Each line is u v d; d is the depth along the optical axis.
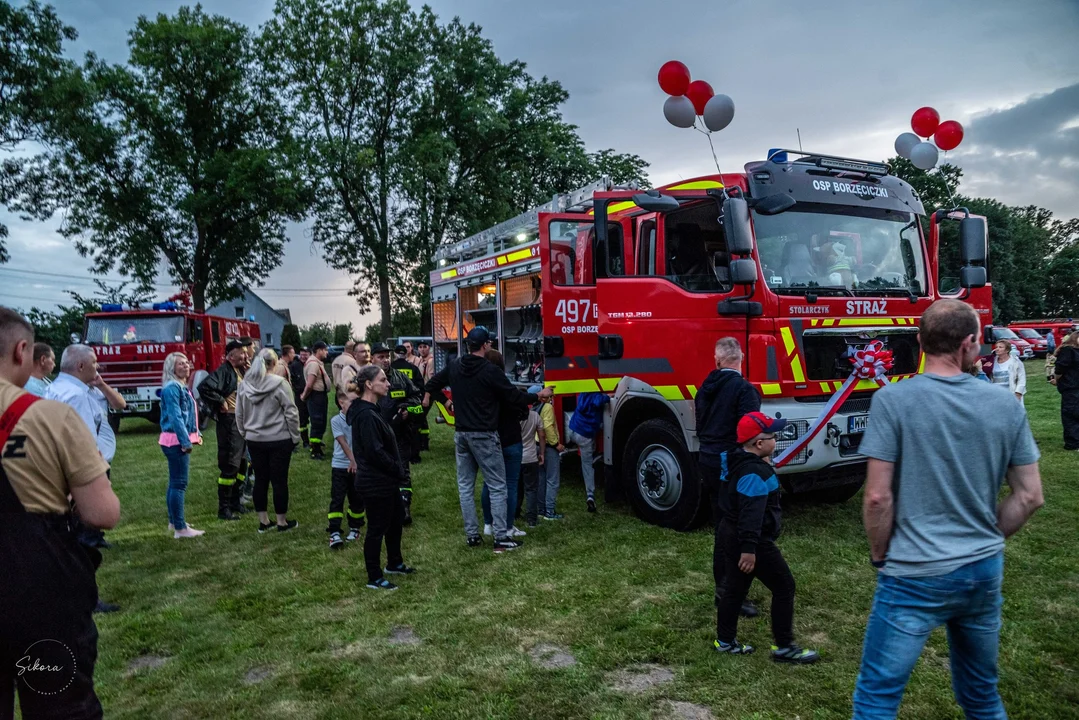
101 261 28.94
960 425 2.18
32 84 26.92
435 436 12.44
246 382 6.46
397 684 3.57
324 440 12.42
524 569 5.21
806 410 5.32
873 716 2.25
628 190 6.46
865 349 5.23
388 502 4.98
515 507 5.95
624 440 6.63
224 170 27.44
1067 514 5.91
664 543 5.62
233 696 3.54
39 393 5.43
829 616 4.11
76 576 2.17
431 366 12.20
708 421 4.39
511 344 8.57
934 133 7.20
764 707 3.18
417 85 29.06
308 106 28.25
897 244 6.08
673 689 3.38
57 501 2.16
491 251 9.12
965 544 2.17
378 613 4.53
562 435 7.50
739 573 3.56
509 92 30.08
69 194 28.08
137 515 7.34
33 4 26.69
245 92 29.19
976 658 2.28
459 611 4.48
